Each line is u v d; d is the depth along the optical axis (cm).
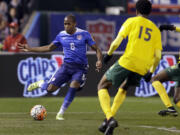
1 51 5572
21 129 2684
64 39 3303
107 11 7838
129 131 2650
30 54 5231
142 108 4262
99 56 3206
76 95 5291
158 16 7088
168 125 3019
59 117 3250
